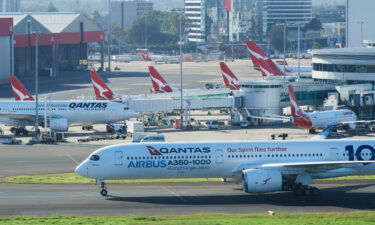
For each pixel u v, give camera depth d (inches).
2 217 7313.0
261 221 6879.9
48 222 6948.8
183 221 6909.5
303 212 7662.4
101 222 6939.0
